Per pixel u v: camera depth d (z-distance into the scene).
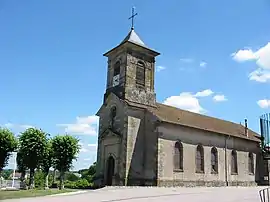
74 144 32.69
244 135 44.03
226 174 38.97
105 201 17.75
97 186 33.44
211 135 38.28
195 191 25.48
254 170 43.53
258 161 44.59
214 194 23.11
